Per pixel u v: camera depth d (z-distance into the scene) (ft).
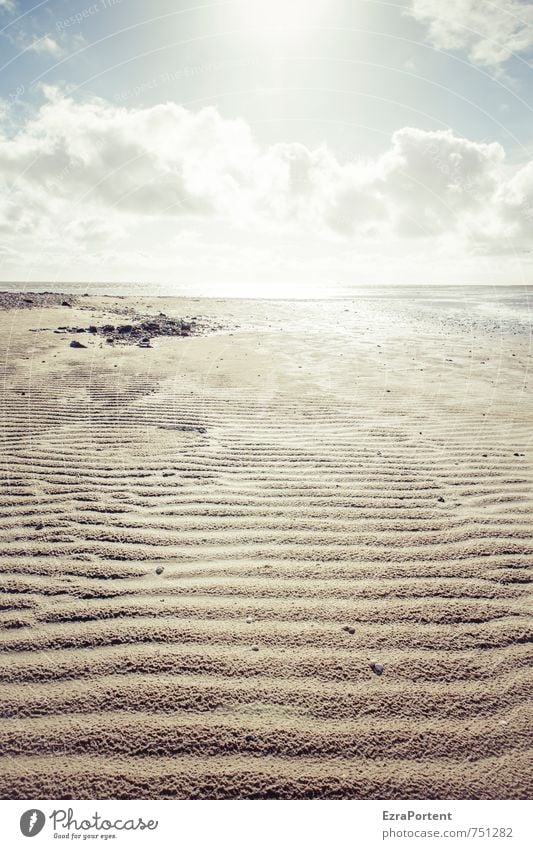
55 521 9.85
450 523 10.07
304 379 22.16
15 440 14.03
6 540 9.18
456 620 7.44
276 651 6.79
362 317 50.44
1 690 6.16
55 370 22.16
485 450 14.05
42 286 117.91
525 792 5.27
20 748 5.53
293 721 5.85
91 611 7.44
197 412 16.98
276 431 15.34
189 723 5.79
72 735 5.65
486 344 33.27
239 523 9.93
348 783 5.29
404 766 5.46
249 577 8.29
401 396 19.70
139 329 34.91
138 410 16.98
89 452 13.32
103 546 9.05
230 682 6.31
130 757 5.46
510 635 7.20
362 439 14.79
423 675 6.50
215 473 12.23
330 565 8.64
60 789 5.21
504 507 10.75
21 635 6.98
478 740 5.73
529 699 6.23
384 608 7.64
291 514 10.32
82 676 6.36
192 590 7.95
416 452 13.84
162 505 10.59
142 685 6.24
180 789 5.20
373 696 6.19
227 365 24.73
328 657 6.72
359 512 10.45
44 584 8.02
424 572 8.50
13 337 29.22
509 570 8.58
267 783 5.26
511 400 19.29
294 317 49.39
